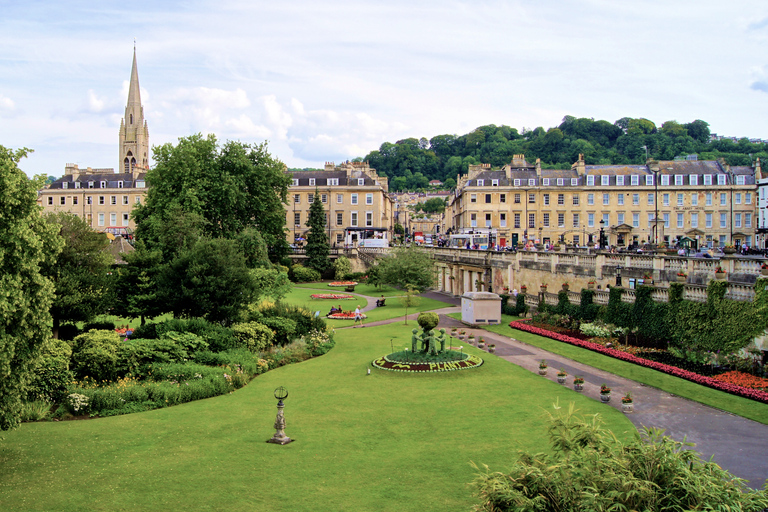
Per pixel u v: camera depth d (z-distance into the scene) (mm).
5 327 17797
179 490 16922
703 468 12422
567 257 48844
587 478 11992
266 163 82000
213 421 23812
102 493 16656
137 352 29656
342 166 127188
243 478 17828
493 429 22266
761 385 25828
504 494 12031
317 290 80625
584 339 38688
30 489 16844
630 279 41375
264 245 72688
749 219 106188
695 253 54656
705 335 31641
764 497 11898
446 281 77125
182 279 38625
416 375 31172
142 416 24562
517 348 38250
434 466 18734
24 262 18047
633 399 25625
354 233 112812
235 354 33375
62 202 123562
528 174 113250
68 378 26469
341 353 38594
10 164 18438
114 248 56281
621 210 109562
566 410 24125
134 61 178750
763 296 28484
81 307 34156
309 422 23703
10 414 18641
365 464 19000
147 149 183125
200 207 68688
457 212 134500
